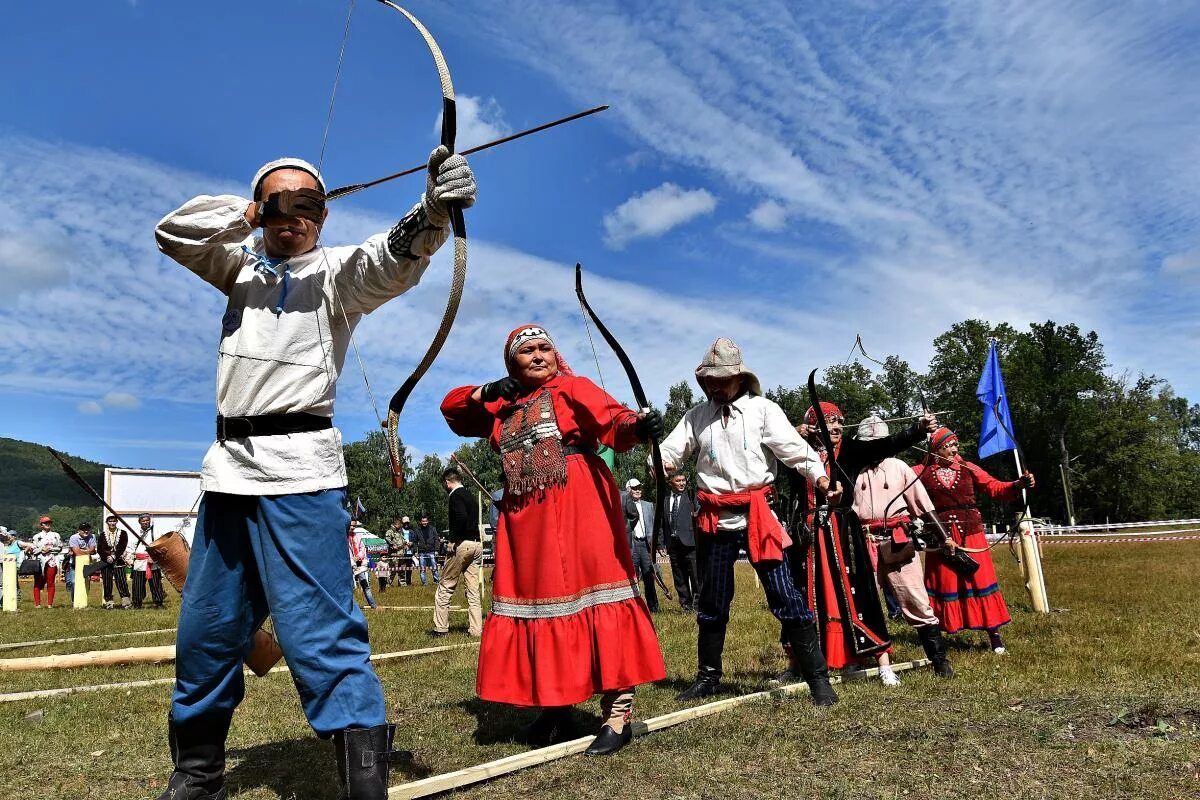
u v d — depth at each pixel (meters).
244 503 3.15
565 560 4.14
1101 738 3.73
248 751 4.30
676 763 3.73
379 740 3.10
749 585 15.52
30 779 3.90
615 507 4.36
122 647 9.64
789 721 4.33
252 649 3.62
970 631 8.11
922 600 5.95
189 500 27.92
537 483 4.22
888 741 3.87
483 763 3.93
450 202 3.12
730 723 4.36
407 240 3.21
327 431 3.24
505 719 4.89
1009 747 3.66
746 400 5.38
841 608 5.37
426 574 25.61
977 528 7.25
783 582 4.95
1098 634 7.49
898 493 6.36
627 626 4.14
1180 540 29.75
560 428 4.30
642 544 12.09
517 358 4.46
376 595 19.56
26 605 18.75
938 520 6.95
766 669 6.45
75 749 4.45
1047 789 3.18
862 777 3.43
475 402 4.64
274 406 3.14
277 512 3.09
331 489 3.18
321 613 3.10
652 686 5.82
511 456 4.34
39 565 18.67
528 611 4.18
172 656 8.05
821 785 3.35
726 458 5.32
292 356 3.18
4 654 9.22
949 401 66.00
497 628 4.24
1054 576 14.81
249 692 5.88
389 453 3.36
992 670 5.89
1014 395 72.62
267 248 3.30
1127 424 71.81
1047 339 75.00
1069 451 72.56
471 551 9.55
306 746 4.37
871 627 5.47
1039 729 3.89
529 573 4.20
